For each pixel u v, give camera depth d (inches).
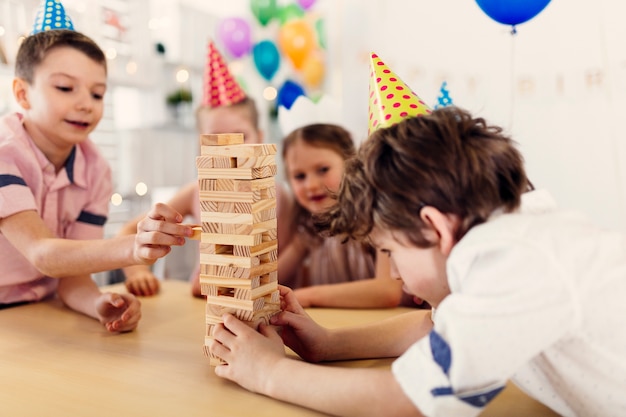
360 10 89.6
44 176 39.6
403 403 18.7
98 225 44.2
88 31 69.4
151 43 81.7
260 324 25.1
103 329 33.0
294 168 54.9
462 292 19.0
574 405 21.0
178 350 28.7
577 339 18.8
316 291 38.7
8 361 26.9
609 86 69.4
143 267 45.3
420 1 82.0
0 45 56.2
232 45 94.7
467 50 78.6
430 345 18.8
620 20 68.0
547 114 73.5
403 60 84.2
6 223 35.1
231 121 62.3
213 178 24.3
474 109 77.6
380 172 20.7
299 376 21.4
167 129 85.7
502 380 18.0
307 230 56.8
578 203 73.0
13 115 40.3
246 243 24.0
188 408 21.3
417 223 20.2
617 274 18.9
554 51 72.3
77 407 21.4
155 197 82.2
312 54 93.7
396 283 39.1
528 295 17.9
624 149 69.5
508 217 20.2
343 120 92.8
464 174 20.0
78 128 39.1
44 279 42.1
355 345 27.2
